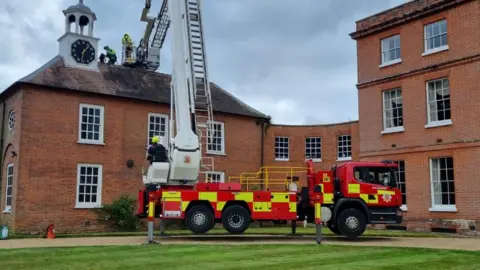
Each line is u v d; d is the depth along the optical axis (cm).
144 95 2442
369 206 1608
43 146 2109
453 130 2005
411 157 2166
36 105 2116
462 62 1989
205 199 1572
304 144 3050
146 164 2305
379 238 1703
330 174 1625
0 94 2272
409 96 2202
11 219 2050
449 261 1052
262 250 1231
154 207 1548
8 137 2230
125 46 2891
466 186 1933
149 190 1580
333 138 3000
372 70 2394
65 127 2178
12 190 2091
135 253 1163
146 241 1533
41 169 2092
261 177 2828
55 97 2170
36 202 2061
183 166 1535
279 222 1709
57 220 2100
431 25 2150
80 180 2197
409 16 2212
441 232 1995
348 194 1600
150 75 2683
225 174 2662
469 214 1909
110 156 2289
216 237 1705
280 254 1151
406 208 2156
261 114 2891
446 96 2066
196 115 1670
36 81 2117
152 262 1008
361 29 2450
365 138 2394
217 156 2642
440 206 2033
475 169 1906
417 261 1048
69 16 2394
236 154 2734
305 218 1642
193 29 1641
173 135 1623
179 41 1603
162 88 2609
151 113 2459
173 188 1582
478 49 1936
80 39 2395
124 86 2441
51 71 2239
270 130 3002
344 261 1037
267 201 1608
